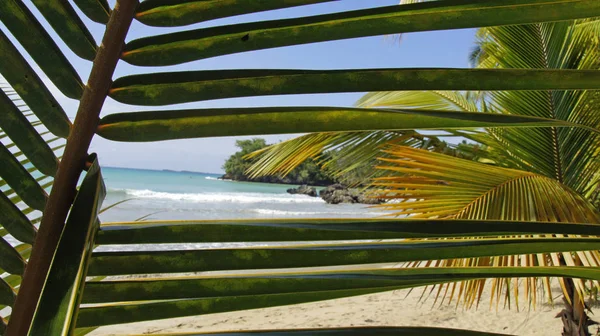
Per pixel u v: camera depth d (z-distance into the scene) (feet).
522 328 25.00
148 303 1.89
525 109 12.27
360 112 1.87
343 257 1.83
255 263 1.84
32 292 1.81
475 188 9.44
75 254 1.53
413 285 1.82
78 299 1.42
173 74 1.98
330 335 1.80
